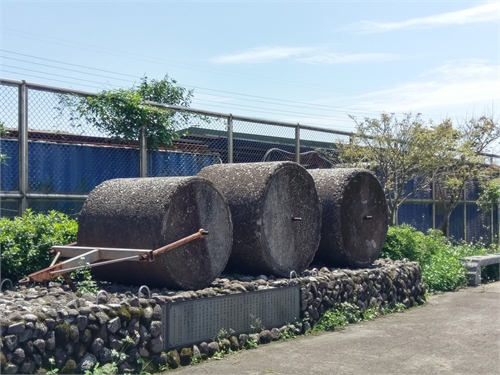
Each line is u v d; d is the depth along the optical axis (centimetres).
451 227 2027
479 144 1847
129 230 735
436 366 670
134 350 622
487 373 645
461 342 785
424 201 1833
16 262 782
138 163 1055
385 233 1101
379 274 1009
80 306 604
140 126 1045
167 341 658
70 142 972
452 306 1079
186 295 689
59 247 771
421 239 1360
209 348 699
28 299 679
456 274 1324
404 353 726
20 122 898
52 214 876
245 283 781
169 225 723
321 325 858
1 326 534
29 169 922
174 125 1098
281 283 813
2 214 890
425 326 888
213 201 778
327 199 1005
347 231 1019
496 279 1505
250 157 1271
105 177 1012
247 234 844
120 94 1029
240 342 742
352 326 887
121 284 792
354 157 1513
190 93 1538
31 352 547
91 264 707
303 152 1388
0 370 521
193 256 748
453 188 1842
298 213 910
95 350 590
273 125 1272
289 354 715
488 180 2123
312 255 936
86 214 788
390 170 1517
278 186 877
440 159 1568
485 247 2130
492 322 920
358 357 705
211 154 1170
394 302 1032
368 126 1503
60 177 956
